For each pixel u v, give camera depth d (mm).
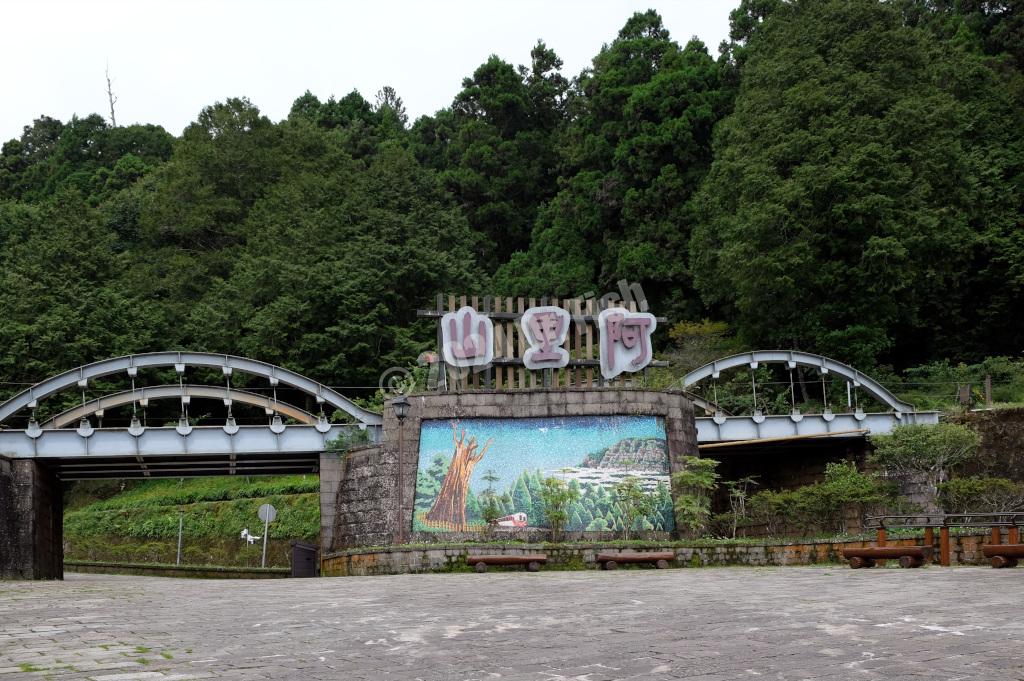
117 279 66938
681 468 38281
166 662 12773
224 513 59281
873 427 45875
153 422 64250
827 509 40844
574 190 78438
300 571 43281
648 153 73312
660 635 14609
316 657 13172
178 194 76625
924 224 54906
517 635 14844
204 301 68375
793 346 60938
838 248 57500
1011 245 60781
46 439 40438
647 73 80312
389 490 38188
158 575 53594
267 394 64500
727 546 33656
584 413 38031
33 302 61438
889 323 61906
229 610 18312
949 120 59219
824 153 56594
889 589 19797
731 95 73625
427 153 95000
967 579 21328
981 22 75875
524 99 90312
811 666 12141
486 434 37656
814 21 62406
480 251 83438
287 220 71125
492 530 36562
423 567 33031
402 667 12461
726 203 62969
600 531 36688
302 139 82188
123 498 66500
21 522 39438
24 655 13266
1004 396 54750
